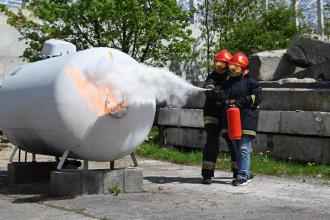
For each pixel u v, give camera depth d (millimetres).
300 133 9312
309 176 8117
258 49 21422
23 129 6824
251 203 5949
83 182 6387
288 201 6090
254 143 10195
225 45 21422
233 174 7738
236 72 7086
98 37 17734
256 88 7094
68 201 6035
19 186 7324
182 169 9102
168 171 8820
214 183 7441
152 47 18562
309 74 11578
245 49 21344
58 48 7285
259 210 5555
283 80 11203
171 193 6590
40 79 6449
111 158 6516
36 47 17484
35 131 6582
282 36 22109
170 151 11086
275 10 23188
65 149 6422
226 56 7297
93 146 6289
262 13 23062
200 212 5438
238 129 6984
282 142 9680
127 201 6012
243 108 7125
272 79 12266
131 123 6461
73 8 17000
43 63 6883
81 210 5523
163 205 5797
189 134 11469
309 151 9242
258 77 12172
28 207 5758
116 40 18141
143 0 17500
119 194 6461
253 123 7160
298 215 5305
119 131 6371
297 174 8258
